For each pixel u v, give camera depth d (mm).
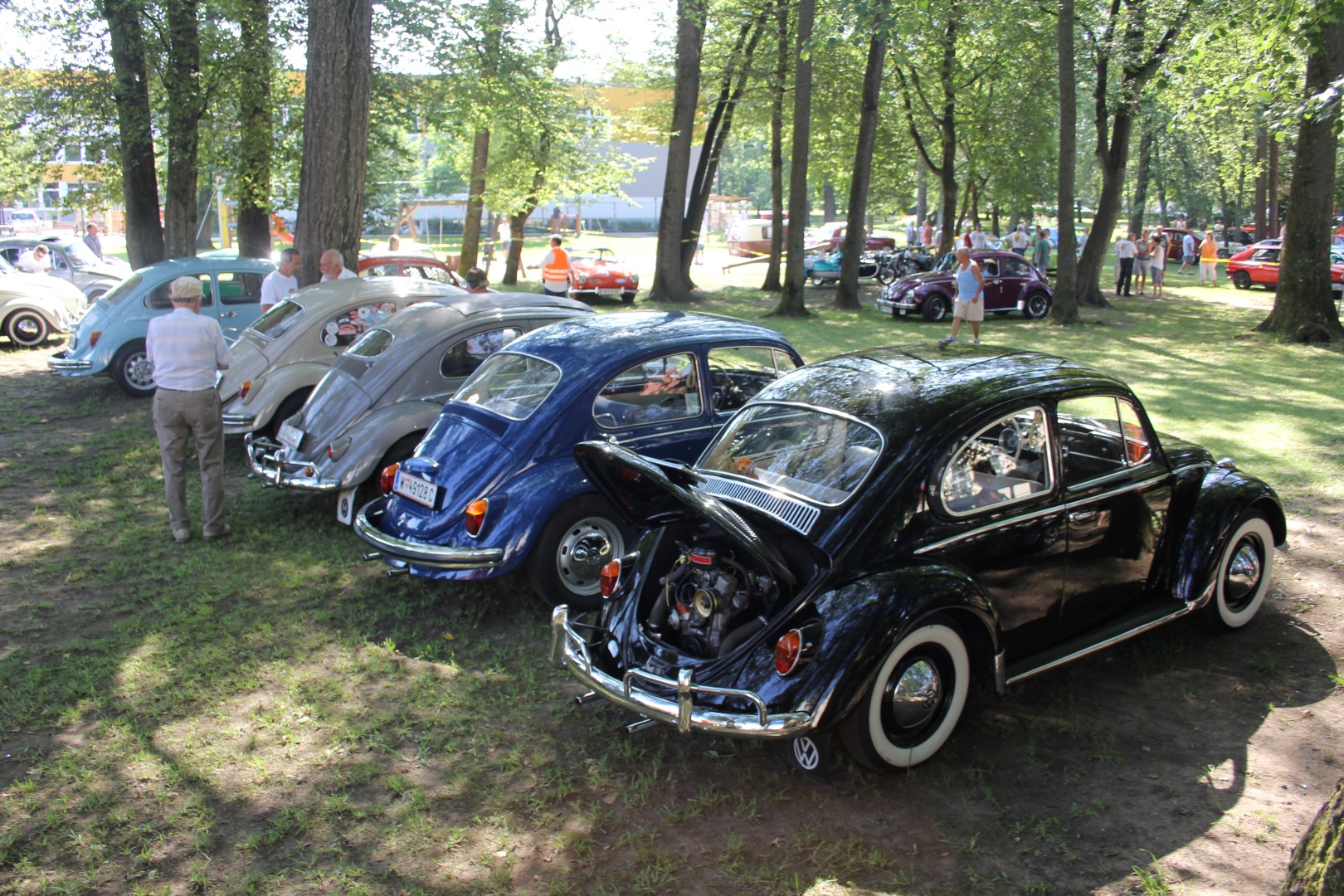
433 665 5234
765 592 4059
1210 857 3502
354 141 12312
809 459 4375
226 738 4496
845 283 23531
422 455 5988
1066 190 19641
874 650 3707
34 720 4660
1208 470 5348
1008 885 3400
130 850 3691
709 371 6473
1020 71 28203
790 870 3518
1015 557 4348
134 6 15961
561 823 3836
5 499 8195
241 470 9227
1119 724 4469
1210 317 20781
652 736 4500
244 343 9484
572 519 5754
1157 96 19031
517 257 27953
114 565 6684
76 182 18781
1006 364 4906
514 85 19203
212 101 17406
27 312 16250
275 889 3463
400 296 9477
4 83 16688
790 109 26531
